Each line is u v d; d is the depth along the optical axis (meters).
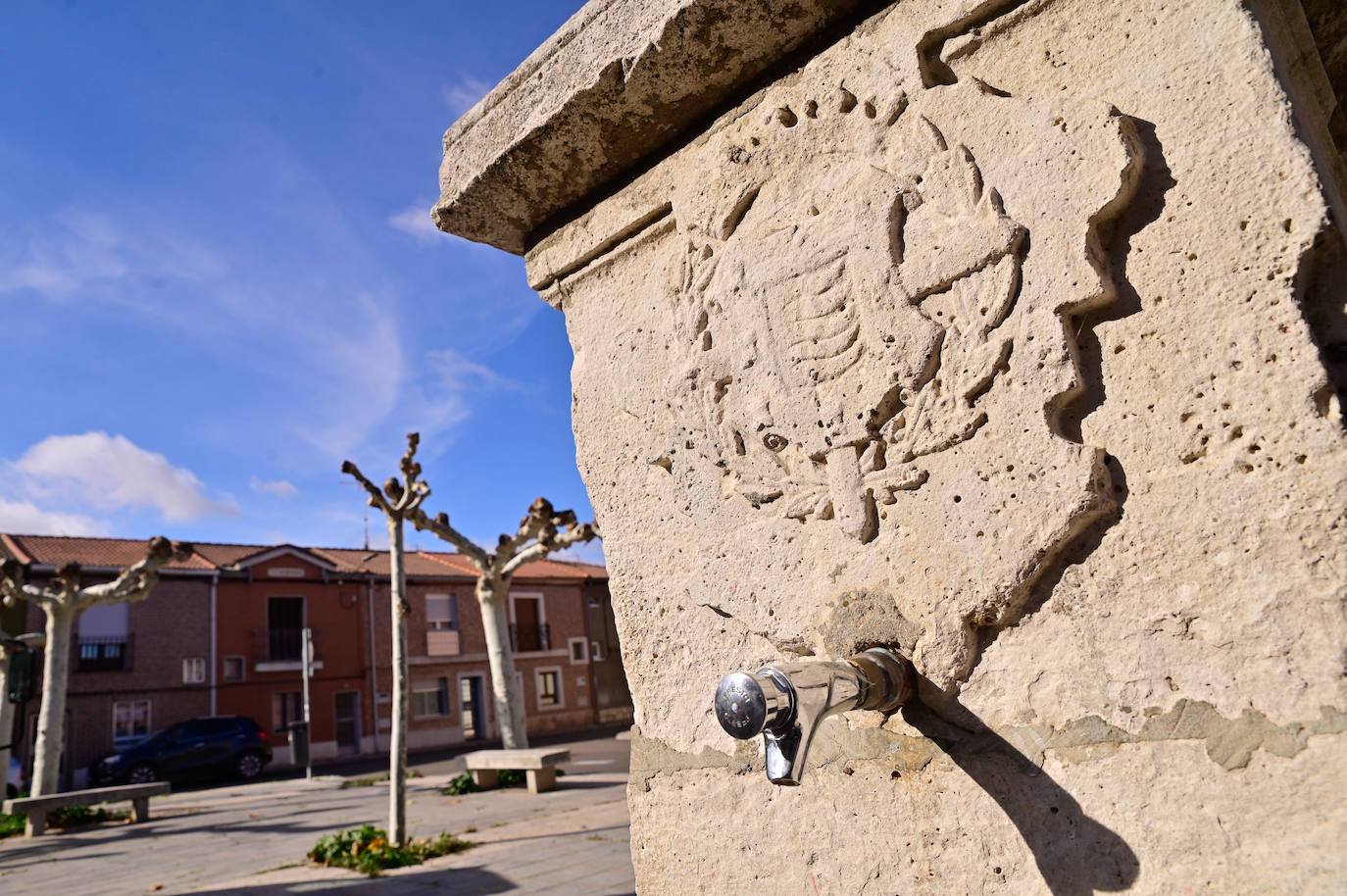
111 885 6.08
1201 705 1.05
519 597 26.80
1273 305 1.05
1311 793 0.96
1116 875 1.09
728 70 1.56
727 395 1.56
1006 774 1.20
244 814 10.38
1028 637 1.20
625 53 1.54
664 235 1.73
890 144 1.38
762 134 1.55
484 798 9.77
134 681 19.47
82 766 18.34
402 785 6.34
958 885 1.22
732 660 1.53
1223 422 1.07
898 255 1.34
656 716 1.64
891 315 1.34
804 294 1.45
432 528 10.88
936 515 1.28
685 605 1.61
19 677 7.99
